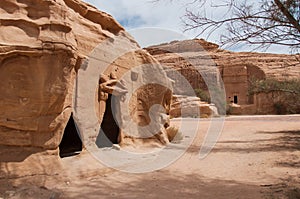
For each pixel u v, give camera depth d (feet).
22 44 19.69
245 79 159.22
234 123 73.77
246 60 164.96
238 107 130.93
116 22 35.04
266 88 66.33
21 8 20.30
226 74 164.66
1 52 18.88
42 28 20.71
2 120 20.35
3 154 20.47
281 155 30.04
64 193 18.39
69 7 28.81
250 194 17.56
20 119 20.92
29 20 20.17
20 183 19.34
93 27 30.22
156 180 22.16
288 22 16.01
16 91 20.38
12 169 20.11
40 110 21.35
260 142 40.22
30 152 21.53
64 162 24.29
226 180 21.95
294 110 117.50
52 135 22.56
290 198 16.11
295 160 27.53
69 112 24.81
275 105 121.90
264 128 58.03
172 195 18.06
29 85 20.70
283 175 22.49
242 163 27.89
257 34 16.60
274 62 159.84
